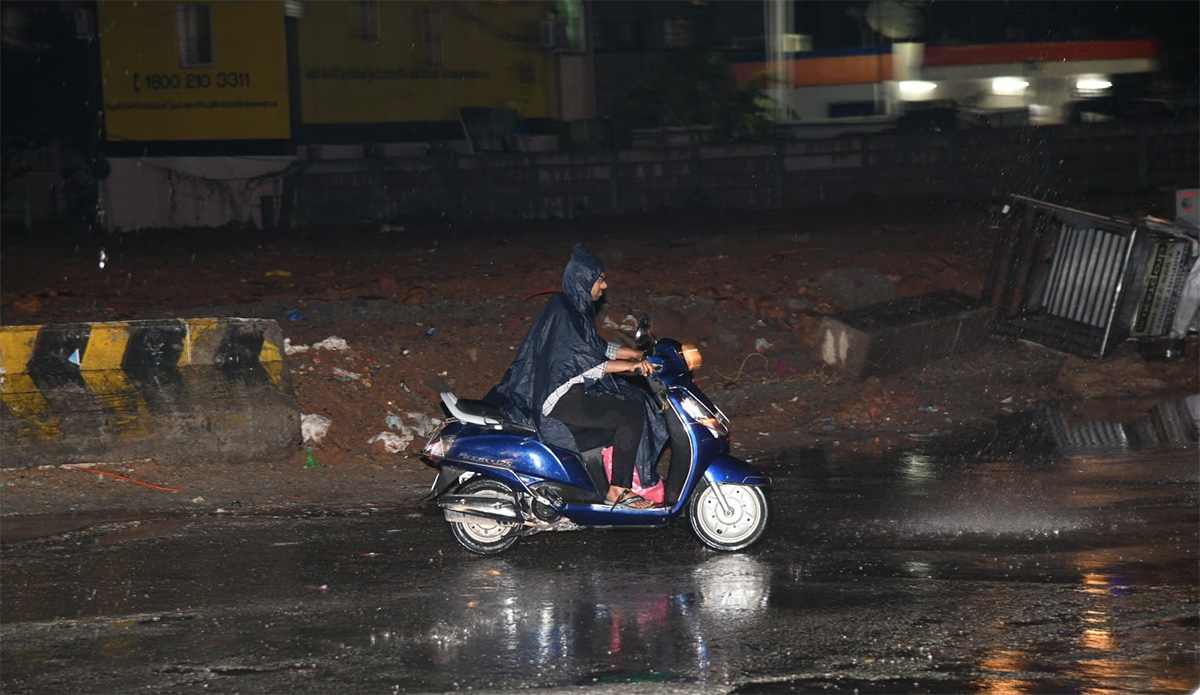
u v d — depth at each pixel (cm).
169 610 936
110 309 2030
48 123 3934
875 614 903
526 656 830
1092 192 3594
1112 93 4156
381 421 1571
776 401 1756
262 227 3862
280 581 1009
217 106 3950
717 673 793
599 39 4784
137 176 3841
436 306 2027
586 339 1043
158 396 1436
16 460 1353
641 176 3816
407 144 4244
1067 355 1944
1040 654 820
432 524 1194
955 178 3709
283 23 3981
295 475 1398
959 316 1920
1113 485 1288
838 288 2167
